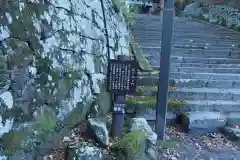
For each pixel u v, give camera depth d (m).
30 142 3.34
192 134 5.50
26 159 3.25
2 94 2.90
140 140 4.02
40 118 3.53
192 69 7.83
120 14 8.05
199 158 4.55
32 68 3.39
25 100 3.27
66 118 4.20
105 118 5.13
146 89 6.55
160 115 4.89
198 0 17.23
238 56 9.07
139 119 4.98
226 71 7.94
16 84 3.11
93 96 5.12
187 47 9.34
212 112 6.02
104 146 4.23
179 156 4.55
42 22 3.69
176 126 5.80
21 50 3.19
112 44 6.45
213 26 12.77
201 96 6.62
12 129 3.06
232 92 6.71
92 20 5.56
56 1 4.17
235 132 5.33
